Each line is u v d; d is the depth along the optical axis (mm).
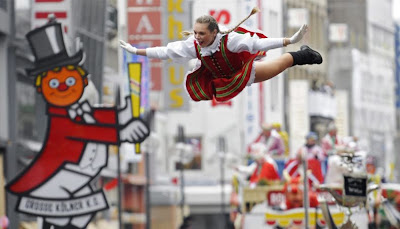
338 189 28766
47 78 26203
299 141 69750
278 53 17953
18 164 34562
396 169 113688
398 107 119500
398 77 118875
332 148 38500
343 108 85938
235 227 31828
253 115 62969
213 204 71562
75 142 26156
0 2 33750
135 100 26188
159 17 44062
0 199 33219
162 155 74812
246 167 33062
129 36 44094
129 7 44156
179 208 62375
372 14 107812
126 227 56219
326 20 93812
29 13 34312
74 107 26203
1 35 34062
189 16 50062
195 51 15148
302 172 31406
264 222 31109
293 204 30594
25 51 34969
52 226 26203
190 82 15297
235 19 61594
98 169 26234
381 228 29953
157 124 71125
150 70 49062
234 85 14930
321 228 30203
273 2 53281
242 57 15102
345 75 98000
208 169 84250
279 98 65500
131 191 56312
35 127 35000
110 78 46562
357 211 24781
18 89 34750
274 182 31312
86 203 26156
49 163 26156
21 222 34094
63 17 31016
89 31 39000
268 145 37062
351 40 100000
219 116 84625
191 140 85375
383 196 28594
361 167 26219
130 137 26188
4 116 34125
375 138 107062
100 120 26188
